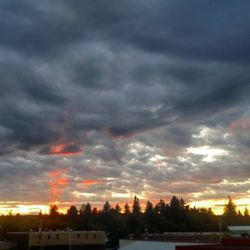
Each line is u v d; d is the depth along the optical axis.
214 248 62.09
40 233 129.00
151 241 94.81
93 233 135.50
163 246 91.06
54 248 129.00
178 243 88.56
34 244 127.12
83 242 133.25
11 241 134.75
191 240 103.56
